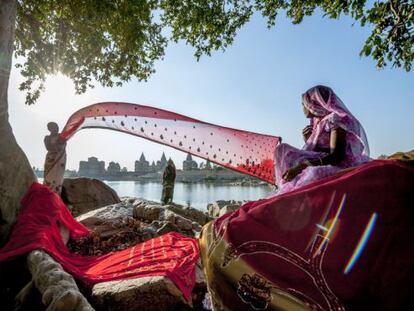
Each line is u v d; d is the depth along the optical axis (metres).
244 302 1.87
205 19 9.20
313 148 2.69
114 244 5.81
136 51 10.28
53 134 7.24
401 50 6.12
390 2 5.95
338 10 6.67
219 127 4.85
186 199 27.77
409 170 1.76
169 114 5.21
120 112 5.59
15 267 4.20
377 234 1.70
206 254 2.19
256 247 1.98
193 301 3.67
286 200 2.04
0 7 5.55
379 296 1.62
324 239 1.82
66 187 10.09
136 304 3.33
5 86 5.71
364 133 2.75
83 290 3.69
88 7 8.45
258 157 4.57
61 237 5.13
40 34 9.77
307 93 2.90
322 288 1.72
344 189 1.88
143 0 8.89
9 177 5.53
